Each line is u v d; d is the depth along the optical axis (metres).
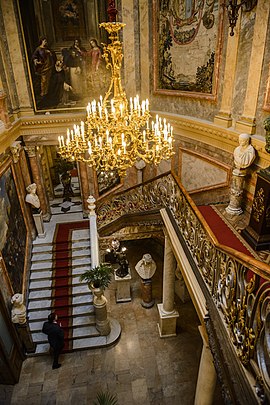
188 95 7.12
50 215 11.33
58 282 8.99
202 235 4.09
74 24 8.12
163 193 7.04
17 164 8.64
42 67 8.41
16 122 8.38
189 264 4.54
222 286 3.32
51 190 12.78
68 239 9.95
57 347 7.13
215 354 3.06
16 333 7.21
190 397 6.67
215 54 6.08
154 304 9.36
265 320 2.21
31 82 8.53
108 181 10.80
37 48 8.20
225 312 3.22
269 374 2.31
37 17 7.91
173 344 7.97
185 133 7.58
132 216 8.65
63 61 8.46
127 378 7.12
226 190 6.63
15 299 6.92
